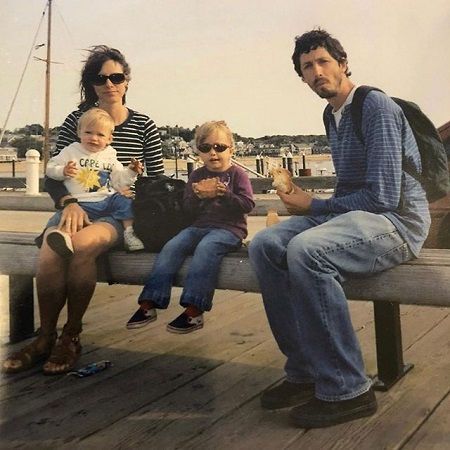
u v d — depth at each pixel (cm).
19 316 250
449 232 188
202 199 201
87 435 167
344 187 183
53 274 217
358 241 165
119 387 200
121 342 244
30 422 175
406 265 170
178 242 198
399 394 188
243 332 253
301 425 166
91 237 205
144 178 212
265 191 221
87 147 218
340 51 181
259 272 178
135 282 209
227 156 202
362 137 175
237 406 182
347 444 156
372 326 261
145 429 170
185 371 212
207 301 192
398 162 170
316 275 163
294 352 181
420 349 230
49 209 298
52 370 212
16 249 228
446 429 163
